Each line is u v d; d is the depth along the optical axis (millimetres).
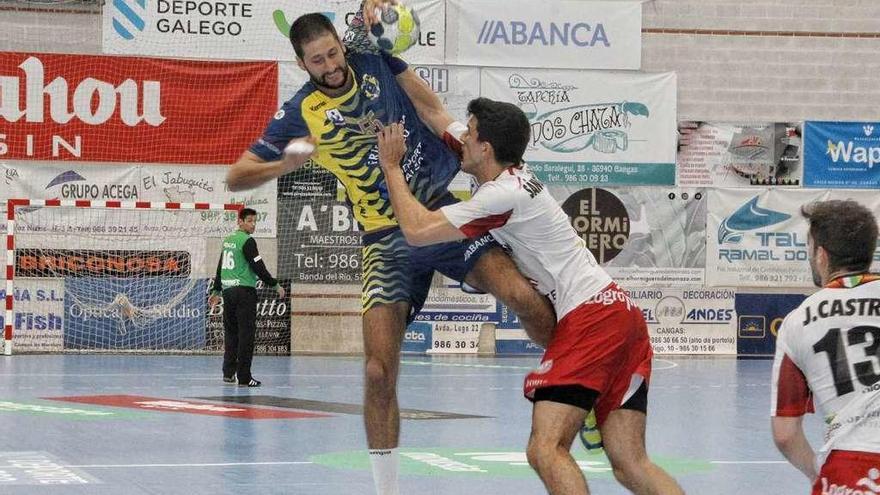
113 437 11914
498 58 26359
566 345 6418
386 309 7543
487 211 6426
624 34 26656
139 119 25094
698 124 26859
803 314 5066
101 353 24734
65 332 24641
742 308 26984
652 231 26734
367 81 7395
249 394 16719
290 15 25578
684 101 26906
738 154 26938
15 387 17266
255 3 25469
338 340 25781
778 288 27109
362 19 7391
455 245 7023
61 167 24844
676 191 26844
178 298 25094
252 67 25438
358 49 7449
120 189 25094
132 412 14164
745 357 26859
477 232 6473
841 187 27125
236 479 9414
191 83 25250
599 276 6613
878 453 4777
